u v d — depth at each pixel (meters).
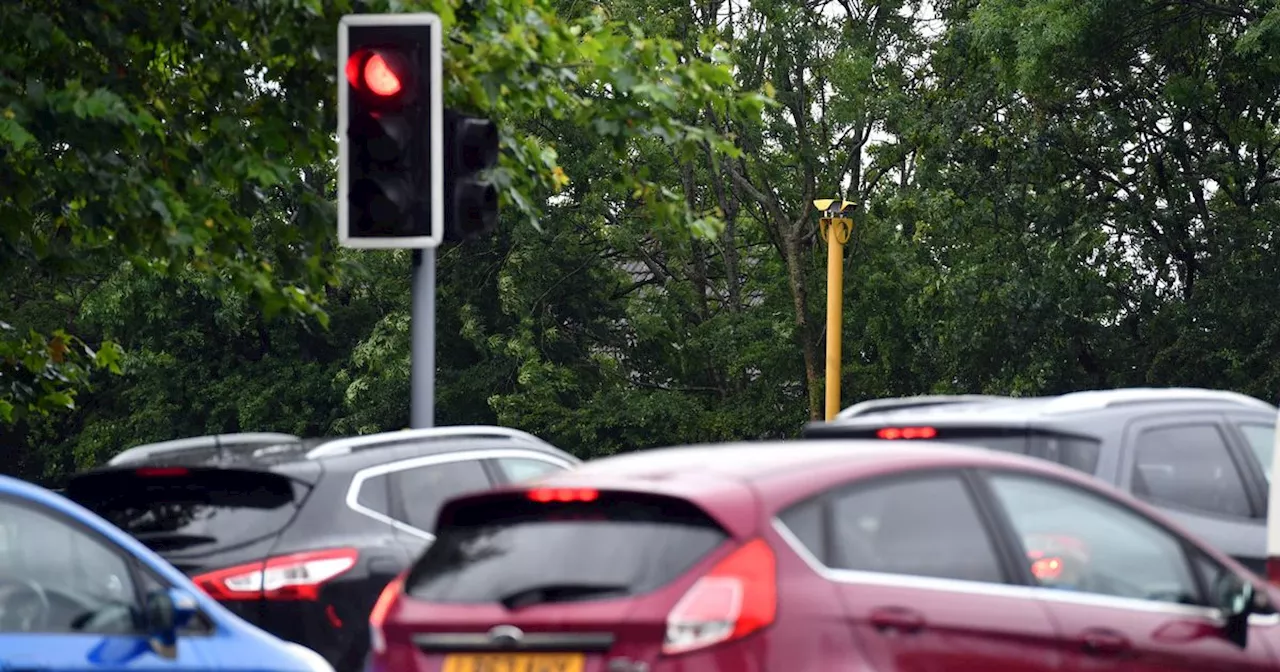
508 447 19.25
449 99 22.11
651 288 89.19
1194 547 12.75
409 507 17.67
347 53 17.56
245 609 16.22
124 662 12.07
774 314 81.75
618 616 10.09
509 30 22.38
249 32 23.42
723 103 23.91
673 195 23.98
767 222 83.50
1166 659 12.08
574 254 80.06
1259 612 12.63
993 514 11.69
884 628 10.61
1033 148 66.12
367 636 16.73
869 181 82.06
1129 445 16.28
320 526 16.78
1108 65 65.81
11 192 23.59
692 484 10.59
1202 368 65.88
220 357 91.56
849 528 10.84
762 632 10.10
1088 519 12.32
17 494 12.00
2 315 27.70
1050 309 64.44
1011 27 61.50
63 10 22.42
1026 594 11.53
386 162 17.48
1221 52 65.19
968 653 10.99
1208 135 68.62
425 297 18.25
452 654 10.61
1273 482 15.85
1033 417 16.14
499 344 79.56
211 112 24.25
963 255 67.25
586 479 11.02
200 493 16.78
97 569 12.28
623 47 23.09
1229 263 65.50
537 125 78.06
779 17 74.62
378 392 79.94
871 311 78.81
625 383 83.50
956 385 68.94
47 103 20.53
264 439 18.94
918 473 11.45
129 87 23.22
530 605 10.41
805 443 12.10
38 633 11.77
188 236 22.20
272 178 22.59
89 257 25.19
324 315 24.94
